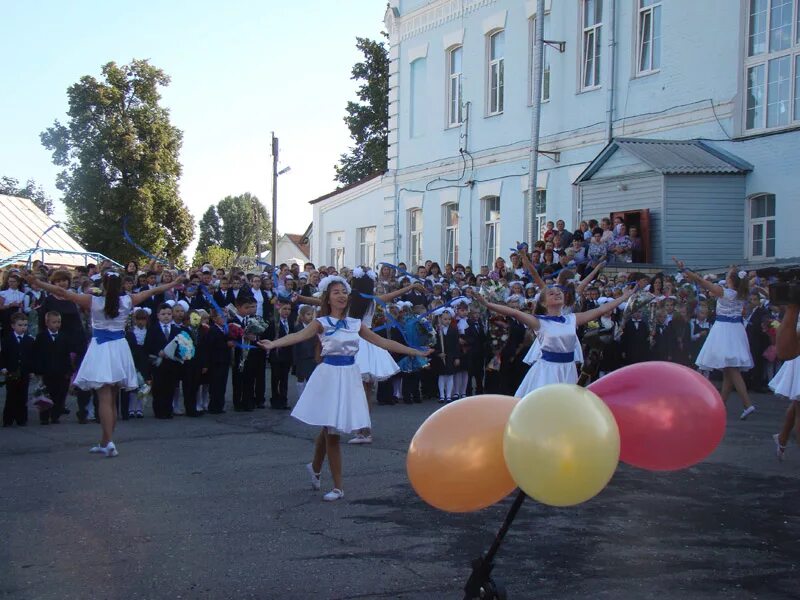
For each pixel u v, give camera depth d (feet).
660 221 56.29
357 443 31.09
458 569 17.24
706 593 15.97
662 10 61.52
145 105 99.91
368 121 137.59
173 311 38.14
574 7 67.87
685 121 60.13
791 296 22.39
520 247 27.71
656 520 20.90
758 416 37.37
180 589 16.06
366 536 19.51
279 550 18.44
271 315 48.83
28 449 29.89
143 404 38.34
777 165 54.49
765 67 55.31
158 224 100.73
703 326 46.75
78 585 16.22
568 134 68.39
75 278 44.42
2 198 100.37
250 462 27.78
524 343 41.19
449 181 81.61
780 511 21.75
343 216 98.53
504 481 12.74
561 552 18.38
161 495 23.18
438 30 82.84
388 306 42.60
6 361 34.53
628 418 12.35
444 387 43.57
